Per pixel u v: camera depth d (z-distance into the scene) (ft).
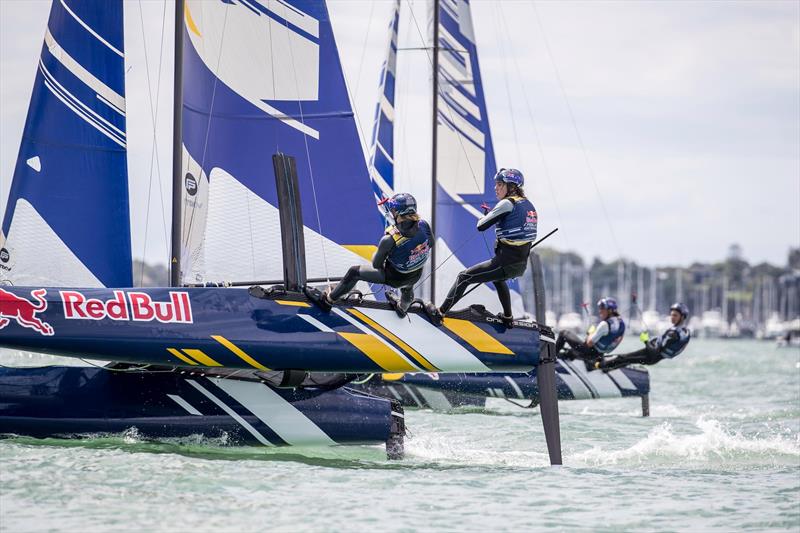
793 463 151.84
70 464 124.77
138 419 140.15
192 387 143.13
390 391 206.18
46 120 148.56
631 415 224.12
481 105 245.04
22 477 117.60
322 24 171.83
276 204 166.30
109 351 131.85
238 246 163.84
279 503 112.98
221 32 164.25
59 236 148.56
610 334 221.46
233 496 114.93
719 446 166.20
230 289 137.69
